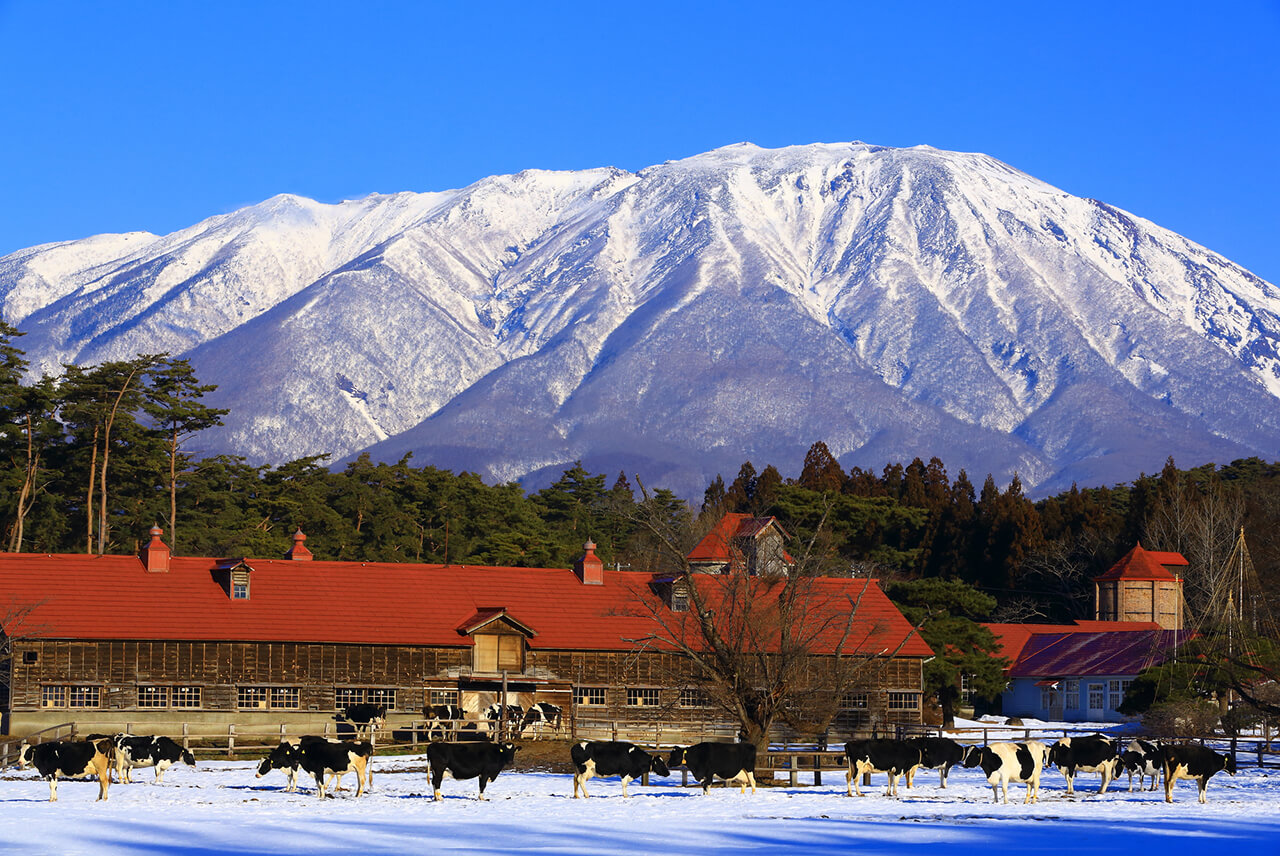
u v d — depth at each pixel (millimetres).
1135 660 131000
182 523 179625
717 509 193375
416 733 99250
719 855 49656
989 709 144625
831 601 113250
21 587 101562
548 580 113500
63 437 181000
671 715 107875
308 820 58406
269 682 103188
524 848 50875
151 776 79188
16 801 65625
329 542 192750
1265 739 99062
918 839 54188
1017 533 197375
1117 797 70562
